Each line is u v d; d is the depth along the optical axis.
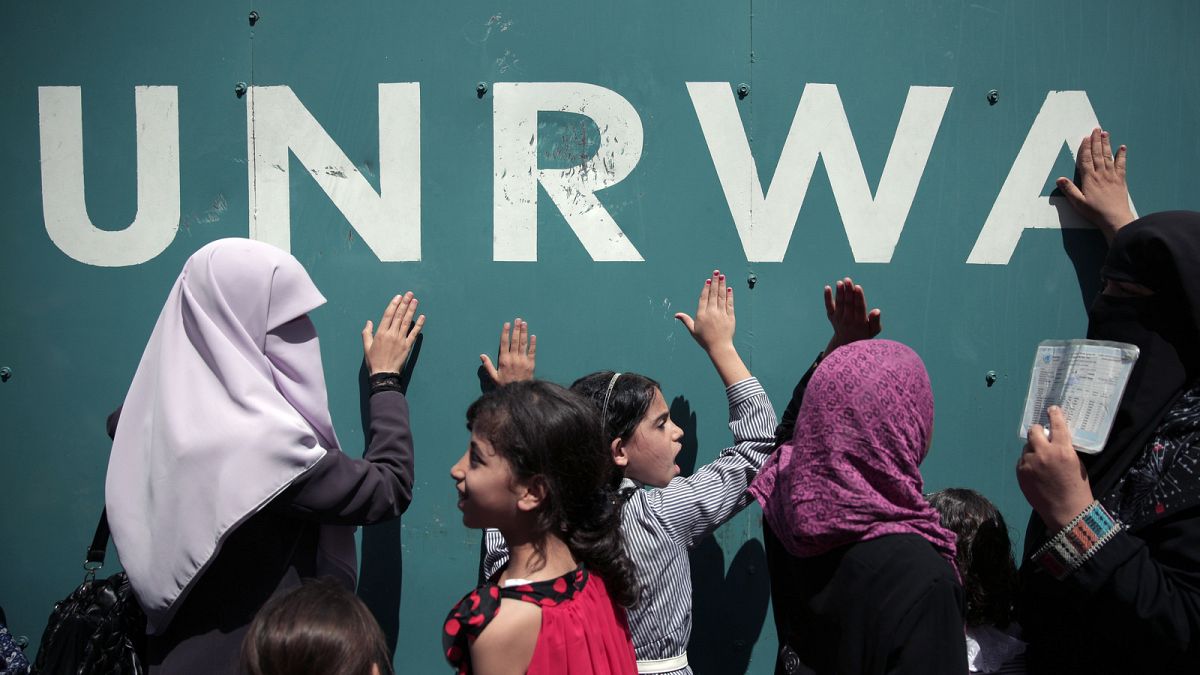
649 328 2.36
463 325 2.34
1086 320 2.41
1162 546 1.61
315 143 2.31
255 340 1.89
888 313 2.38
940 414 2.40
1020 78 2.39
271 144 2.31
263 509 1.78
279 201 2.31
